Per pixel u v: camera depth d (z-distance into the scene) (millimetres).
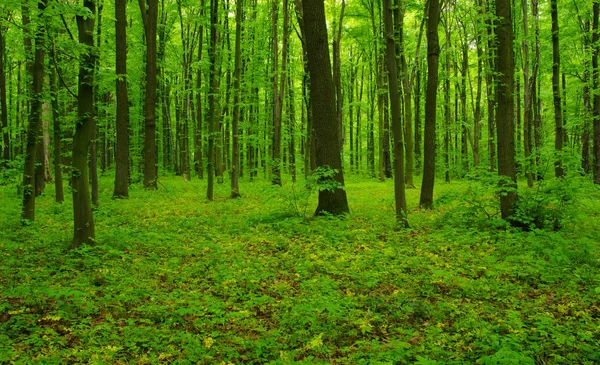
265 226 10297
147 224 11000
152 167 19344
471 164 32906
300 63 26859
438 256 7387
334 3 24344
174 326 4898
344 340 4570
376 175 33188
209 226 10820
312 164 21797
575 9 20094
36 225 10547
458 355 4070
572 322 4637
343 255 7504
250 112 29766
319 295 5605
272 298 5586
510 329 4449
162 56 26438
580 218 9305
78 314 5137
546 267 6469
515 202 9477
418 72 30266
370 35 25625
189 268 6977
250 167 30328
